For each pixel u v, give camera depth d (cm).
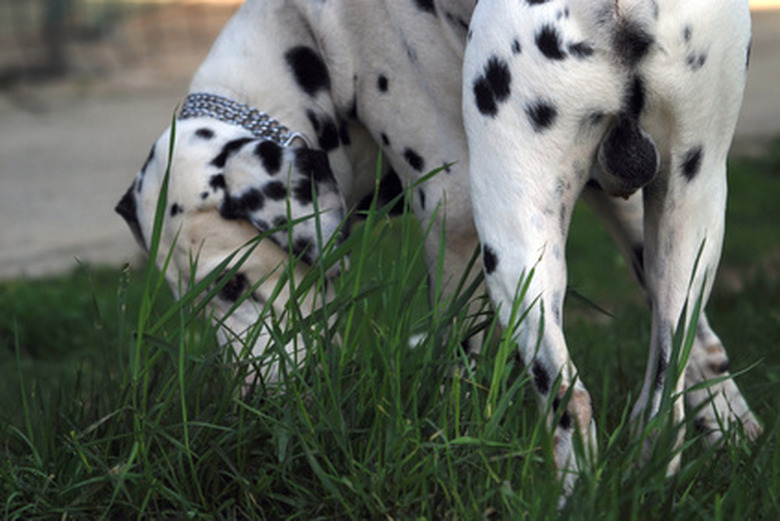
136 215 387
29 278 852
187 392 335
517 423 313
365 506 305
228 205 360
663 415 297
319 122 386
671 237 317
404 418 320
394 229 830
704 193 314
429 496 299
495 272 313
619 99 296
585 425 303
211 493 329
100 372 554
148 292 330
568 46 293
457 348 347
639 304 701
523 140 304
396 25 363
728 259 837
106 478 322
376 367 327
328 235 354
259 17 389
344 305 330
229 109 381
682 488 309
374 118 379
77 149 1341
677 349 302
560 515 281
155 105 1584
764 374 437
